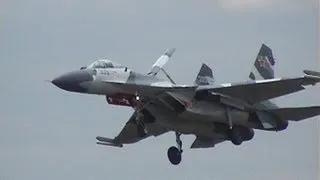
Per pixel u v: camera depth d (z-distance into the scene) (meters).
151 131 139.62
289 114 139.25
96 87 124.12
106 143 143.12
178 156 140.25
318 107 137.12
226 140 141.50
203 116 132.62
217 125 137.12
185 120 134.62
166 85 129.62
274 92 133.12
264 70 151.00
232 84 131.50
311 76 128.00
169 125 134.12
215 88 131.38
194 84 135.62
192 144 142.25
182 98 130.12
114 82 125.50
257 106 137.75
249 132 140.00
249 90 132.62
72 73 123.06
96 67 126.31
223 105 134.50
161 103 130.88
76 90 123.19
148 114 131.62
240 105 135.50
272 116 139.88
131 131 139.62
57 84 122.06
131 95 128.25
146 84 127.88
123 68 128.38
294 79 128.75
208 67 138.50
